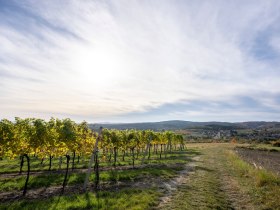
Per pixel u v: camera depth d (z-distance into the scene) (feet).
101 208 46.06
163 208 47.93
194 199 55.01
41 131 65.31
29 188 65.10
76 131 82.69
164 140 201.87
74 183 72.08
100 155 160.15
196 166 116.06
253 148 262.47
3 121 61.62
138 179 79.56
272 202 51.11
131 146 138.82
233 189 65.98
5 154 61.57
